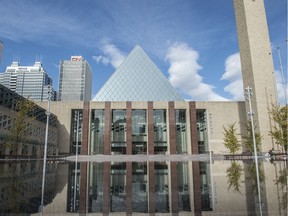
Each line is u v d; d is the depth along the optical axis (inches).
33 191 464.1
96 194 455.2
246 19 2645.2
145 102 2743.6
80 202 380.5
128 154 2596.0
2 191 450.0
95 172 914.1
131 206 357.7
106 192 478.0
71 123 2842.0
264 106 2482.8
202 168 1104.2
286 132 1861.5
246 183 560.4
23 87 6215.6
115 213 315.6
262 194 419.5
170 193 465.7
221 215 292.5
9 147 1665.8
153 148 2620.6
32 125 1980.8
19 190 466.6
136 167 1213.7
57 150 2706.7
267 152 2325.3
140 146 2792.8
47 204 358.0
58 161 1939.0
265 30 2635.3
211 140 2802.7
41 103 2773.1
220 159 2164.1
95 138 2797.7
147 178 717.9
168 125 2714.1
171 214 307.4
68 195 436.5
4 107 1745.8
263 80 2534.5
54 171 938.7
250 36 2613.2
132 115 2847.0
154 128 2832.2
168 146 2689.5
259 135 2196.1
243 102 2876.5
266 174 751.7
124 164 1512.1
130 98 3043.8
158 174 839.7
